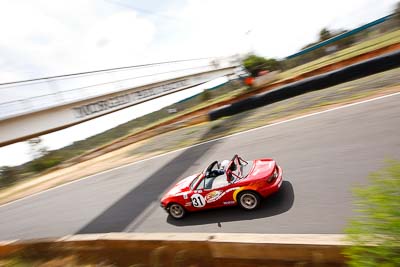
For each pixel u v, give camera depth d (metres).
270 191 7.08
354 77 18.56
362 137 9.42
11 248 9.16
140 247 6.51
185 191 8.18
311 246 4.32
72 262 7.58
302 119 14.05
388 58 17.27
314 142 10.59
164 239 6.09
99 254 7.27
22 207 17.14
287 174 8.84
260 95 22.03
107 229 9.77
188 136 20.86
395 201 3.19
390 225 3.15
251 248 4.94
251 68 42.28
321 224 5.98
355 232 3.48
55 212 13.66
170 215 8.83
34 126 19.30
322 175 7.98
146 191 12.20
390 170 3.61
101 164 22.67
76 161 30.66
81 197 14.77
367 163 7.70
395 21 47.47
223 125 20.02
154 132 28.81
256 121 17.34
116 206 11.66
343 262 4.06
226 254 5.26
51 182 22.33
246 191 7.21
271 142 12.42
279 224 6.50
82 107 23.23
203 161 13.36
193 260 5.71
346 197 6.56
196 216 8.31
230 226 7.12
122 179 15.48
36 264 8.16
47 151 39.50
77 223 11.26
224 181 7.55
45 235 11.13
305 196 7.24
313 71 25.41
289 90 20.83
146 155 19.66
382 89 13.90
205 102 49.16
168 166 14.73
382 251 3.14
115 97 27.77
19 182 31.75
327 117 12.87
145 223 9.16
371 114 11.14
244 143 13.74
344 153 8.80
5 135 17.64
